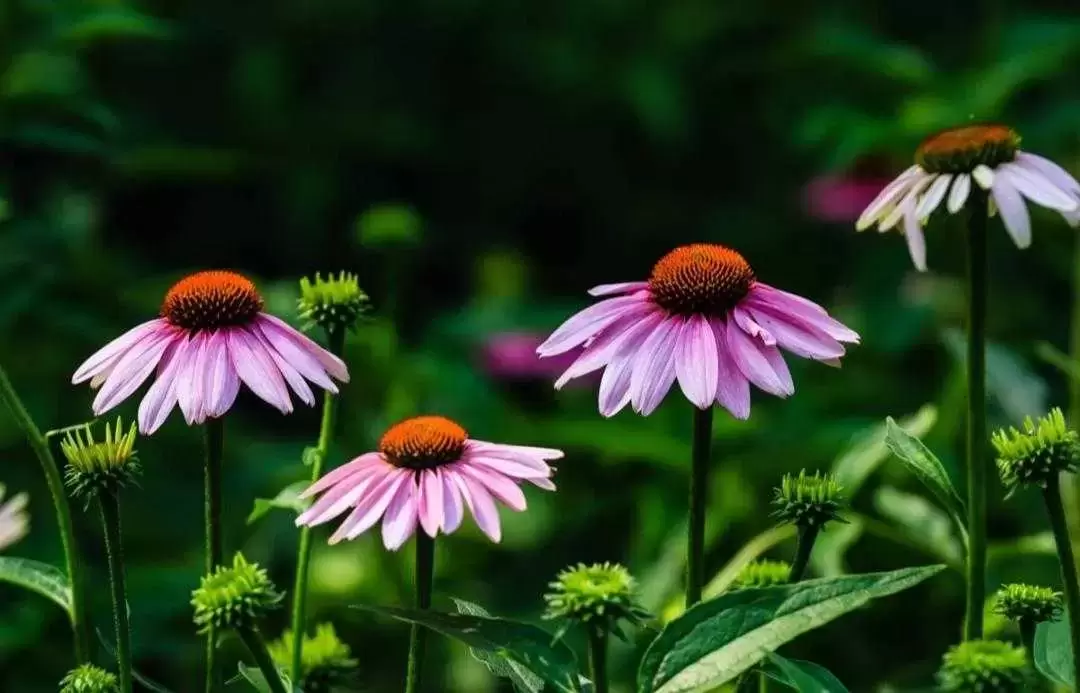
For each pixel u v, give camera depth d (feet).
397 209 7.41
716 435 7.31
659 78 10.86
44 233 7.22
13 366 7.25
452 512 4.75
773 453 7.20
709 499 7.07
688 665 4.71
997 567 6.84
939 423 6.70
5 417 7.08
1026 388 6.22
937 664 6.03
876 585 4.71
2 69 6.48
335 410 5.03
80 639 4.97
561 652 4.74
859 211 9.31
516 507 4.76
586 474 7.91
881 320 8.83
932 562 6.57
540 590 7.64
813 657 6.44
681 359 4.82
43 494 7.13
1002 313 8.84
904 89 9.39
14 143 6.61
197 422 4.81
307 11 10.85
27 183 7.91
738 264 4.86
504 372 8.68
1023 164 4.85
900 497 5.77
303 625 5.00
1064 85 9.21
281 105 10.80
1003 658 4.67
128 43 10.37
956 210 4.82
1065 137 8.32
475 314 9.05
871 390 8.45
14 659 6.14
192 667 6.50
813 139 8.74
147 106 10.49
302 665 5.04
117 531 4.85
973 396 4.84
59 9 6.68
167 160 8.73
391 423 7.45
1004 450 4.82
